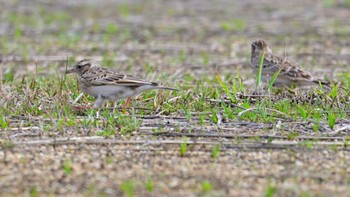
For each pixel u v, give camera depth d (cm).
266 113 1429
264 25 2880
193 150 1251
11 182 1103
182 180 1116
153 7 3388
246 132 1349
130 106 1498
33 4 3450
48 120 1390
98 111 1438
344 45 2477
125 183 1091
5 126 1355
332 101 1530
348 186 1094
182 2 3562
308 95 1583
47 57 2227
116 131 1344
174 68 2078
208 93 1597
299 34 2684
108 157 1211
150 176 1130
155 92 1577
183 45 2484
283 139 1309
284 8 3331
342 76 1902
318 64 2152
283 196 1058
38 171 1147
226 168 1170
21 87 1605
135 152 1237
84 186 1092
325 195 1062
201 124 1396
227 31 2759
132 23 2933
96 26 2817
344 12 3203
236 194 1066
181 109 1490
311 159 1212
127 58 2234
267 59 1741
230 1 3584
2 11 3209
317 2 3525
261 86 1722
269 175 1141
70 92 1541
